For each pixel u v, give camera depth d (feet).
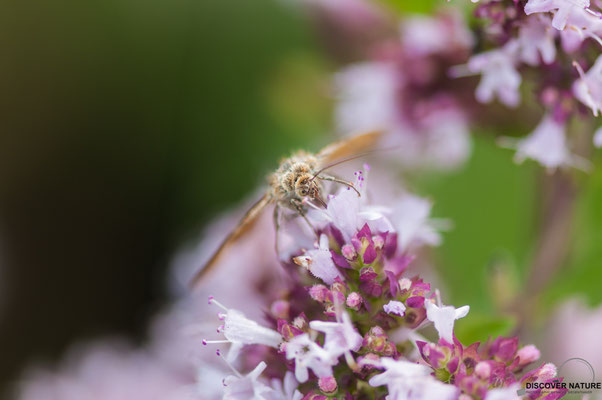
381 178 0.77
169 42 1.04
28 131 1.05
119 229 1.03
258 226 0.73
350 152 0.68
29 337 1.01
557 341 0.71
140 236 1.03
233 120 1.01
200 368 0.62
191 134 1.03
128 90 1.04
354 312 0.58
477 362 0.57
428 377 0.56
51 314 1.02
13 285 1.02
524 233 0.76
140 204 1.03
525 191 0.79
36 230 1.03
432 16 0.70
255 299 0.71
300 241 0.62
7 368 1.00
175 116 1.04
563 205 0.70
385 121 0.71
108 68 1.05
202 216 1.00
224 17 1.03
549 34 0.61
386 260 0.60
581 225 0.70
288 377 0.58
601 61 0.61
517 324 0.68
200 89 1.03
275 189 0.63
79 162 1.05
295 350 0.57
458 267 0.79
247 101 1.01
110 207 1.04
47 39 1.05
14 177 1.05
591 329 0.71
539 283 0.71
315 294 0.59
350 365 0.57
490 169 0.80
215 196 1.01
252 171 0.99
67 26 1.06
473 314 0.70
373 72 0.72
